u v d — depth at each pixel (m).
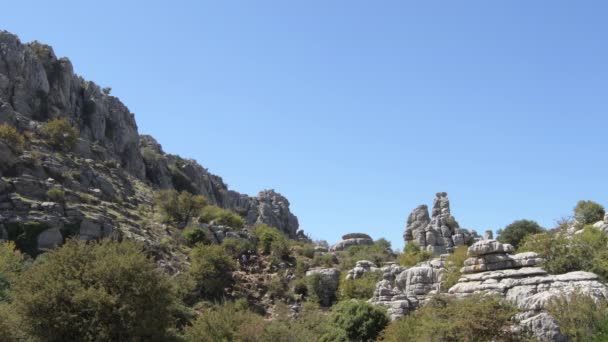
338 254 106.88
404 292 58.97
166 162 146.00
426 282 57.47
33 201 79.25
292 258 98.00
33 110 110.38
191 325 60.66
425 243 108.44
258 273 88.56
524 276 42.84
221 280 81.12
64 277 44.66
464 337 36.84
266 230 105.88
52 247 74.31
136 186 114.44
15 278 51.44
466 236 108.56
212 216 105.38
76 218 78.56
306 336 53.88
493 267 44.78
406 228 114.50
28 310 41.91
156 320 44.97
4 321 40.59
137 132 139.50
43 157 92.00
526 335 36.72
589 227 65.88
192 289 75.31
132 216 93.56
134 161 129.88
